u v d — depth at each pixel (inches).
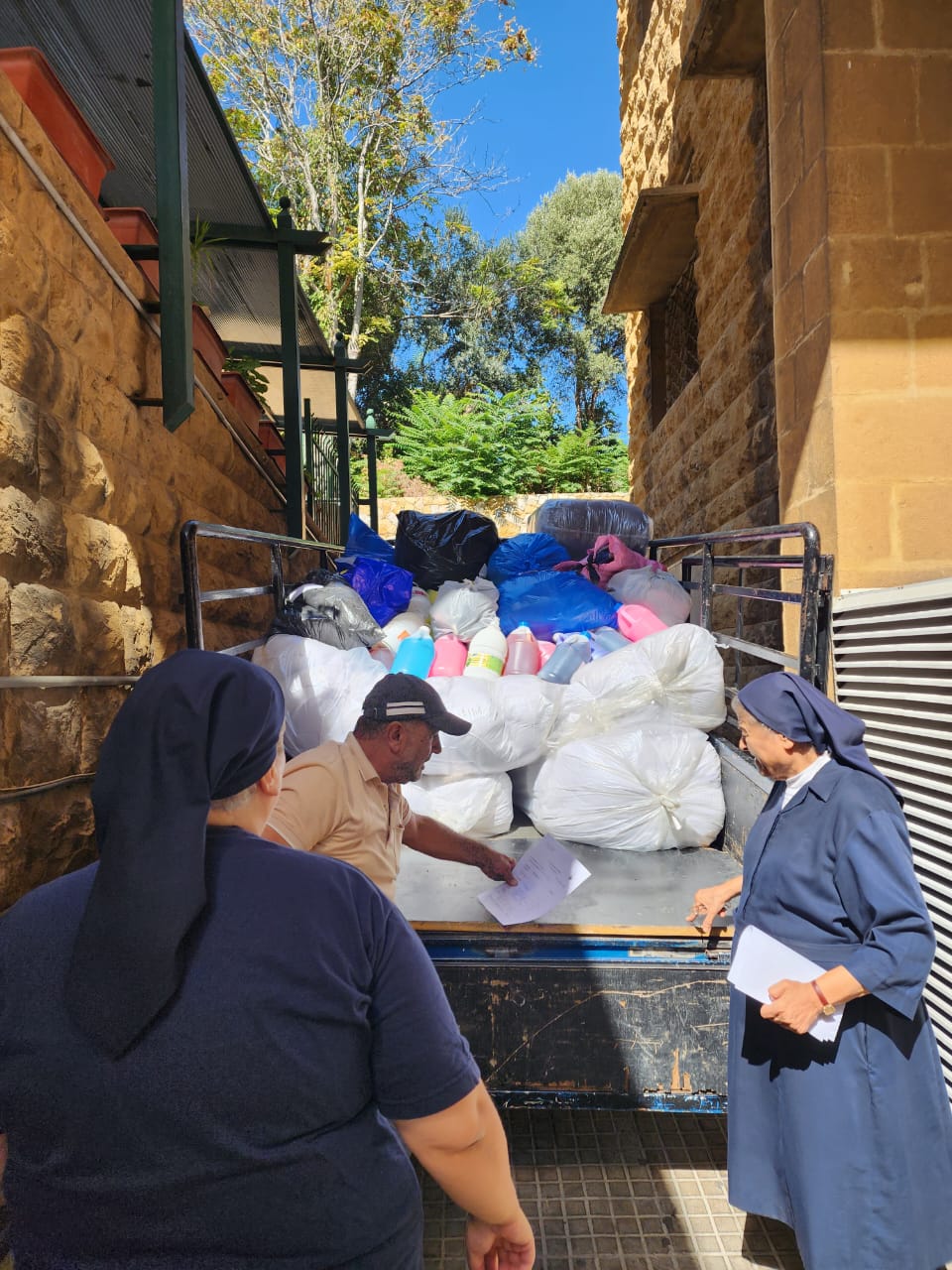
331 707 135.3
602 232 1195.9
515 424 786.2
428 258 1127.0
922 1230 77.7
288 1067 36.0
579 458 761.0
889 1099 77.7
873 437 124.9
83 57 165.0
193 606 113.0
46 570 88.7
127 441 117.2
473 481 735.7
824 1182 78.2
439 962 96.2
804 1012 74.6
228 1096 35.1
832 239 125.3
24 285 86.3
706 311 258.8
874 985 74.5
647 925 99.6
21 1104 35.5
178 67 119.7
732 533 142.3
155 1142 35.0
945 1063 100.3
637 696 136.3
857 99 125.1
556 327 1178.6
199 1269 35.9
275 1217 36.4
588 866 123.5
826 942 81.3
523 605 178.4
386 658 159.2
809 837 83.0
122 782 35.4
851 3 124.9
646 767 129.1
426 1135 40.7
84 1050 35.0
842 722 83.5
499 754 130.6
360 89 887.1
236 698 38.4
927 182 125.4
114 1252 36.1
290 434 231.6
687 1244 92.2
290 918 37.6
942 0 125.2
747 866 88.9
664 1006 95.5
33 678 82.3
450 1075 40.5
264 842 41.0
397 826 89.1
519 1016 96.0
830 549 127.1
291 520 232.4
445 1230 96.0
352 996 38.3
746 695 86.5
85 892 38.5
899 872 76.4
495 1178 43.6
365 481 734.5
